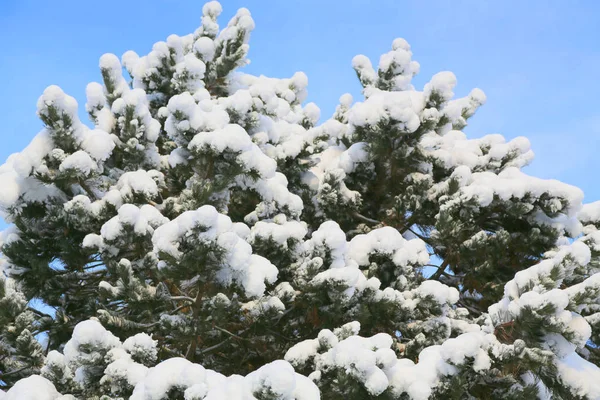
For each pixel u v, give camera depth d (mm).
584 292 6469
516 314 6688
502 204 10977
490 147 12570
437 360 6535
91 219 9055
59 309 9656
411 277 9375
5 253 9516
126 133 10023
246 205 10461
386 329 8984
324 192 11125
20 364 8773
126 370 6031
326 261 8242
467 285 11203
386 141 11031
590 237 9430
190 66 11477
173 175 10734
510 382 6789
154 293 7664
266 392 4656
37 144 8688
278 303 8070
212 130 9062
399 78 14539
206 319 7543
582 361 6742
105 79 11180
